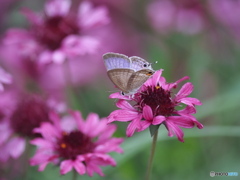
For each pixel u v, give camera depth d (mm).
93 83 551
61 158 397
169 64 516
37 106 451
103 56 377
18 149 441
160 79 390
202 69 536
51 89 537
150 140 433
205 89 527
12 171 455
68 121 445
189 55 549
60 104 465
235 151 492
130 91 378
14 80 534
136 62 379
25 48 493
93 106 530
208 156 486
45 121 447
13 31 499
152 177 477
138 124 367
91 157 392
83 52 484
